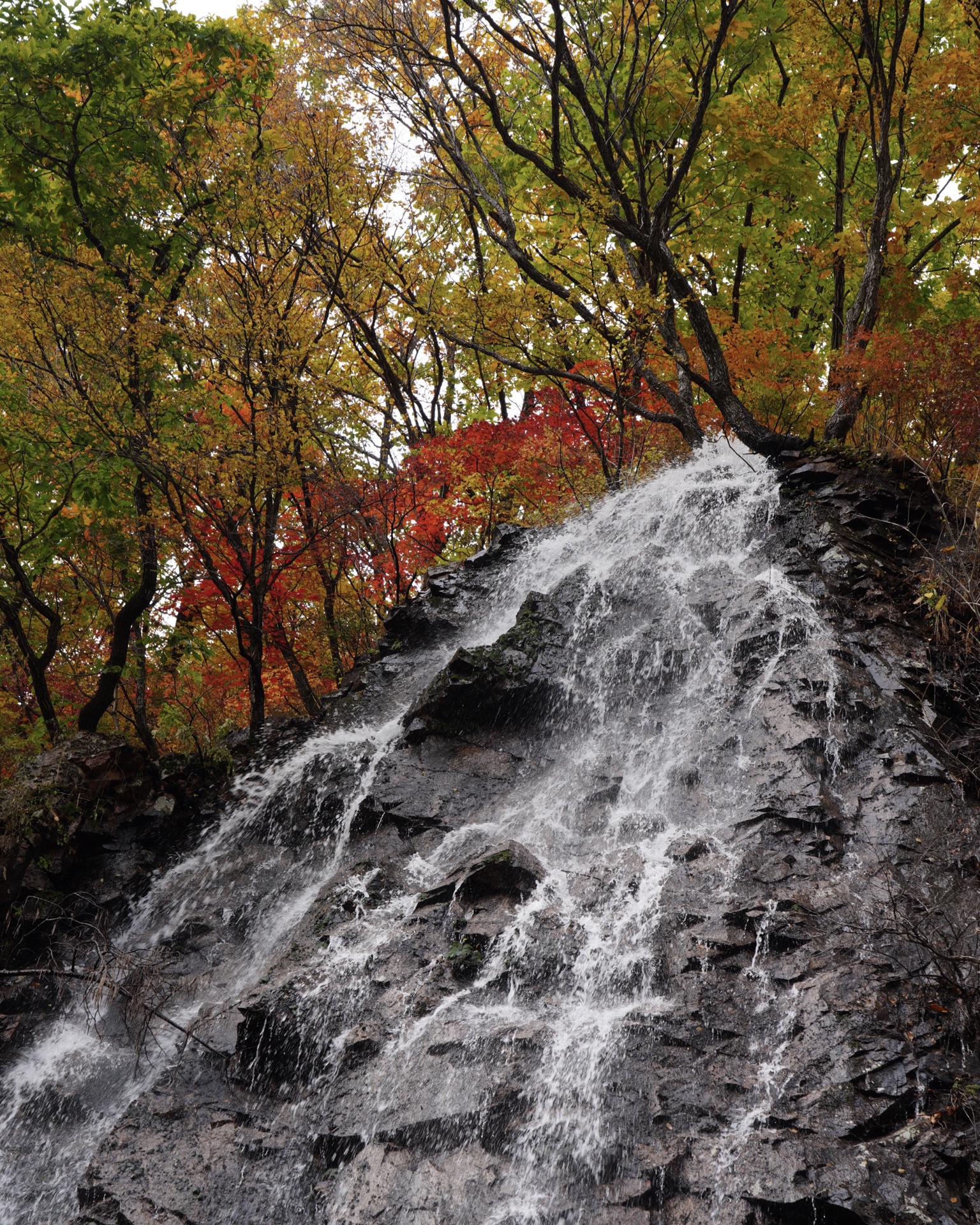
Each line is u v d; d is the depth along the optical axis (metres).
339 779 7.85
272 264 10.55
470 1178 4.48
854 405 9.72
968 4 9.12
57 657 14.47
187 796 8.41
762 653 7.12
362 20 10.20
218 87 10.66
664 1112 4.46
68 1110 6.02
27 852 7.47
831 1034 4.57
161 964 6.90
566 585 8.76
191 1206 4.80
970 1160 3.90
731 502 9.01
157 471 9.73
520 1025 5.12
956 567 7.24
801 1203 3.88
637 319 9.43
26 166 10.26
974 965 4.64
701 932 5.31
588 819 6.60
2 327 9.42
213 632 12.77
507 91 13.28
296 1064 5.46
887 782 5.85
